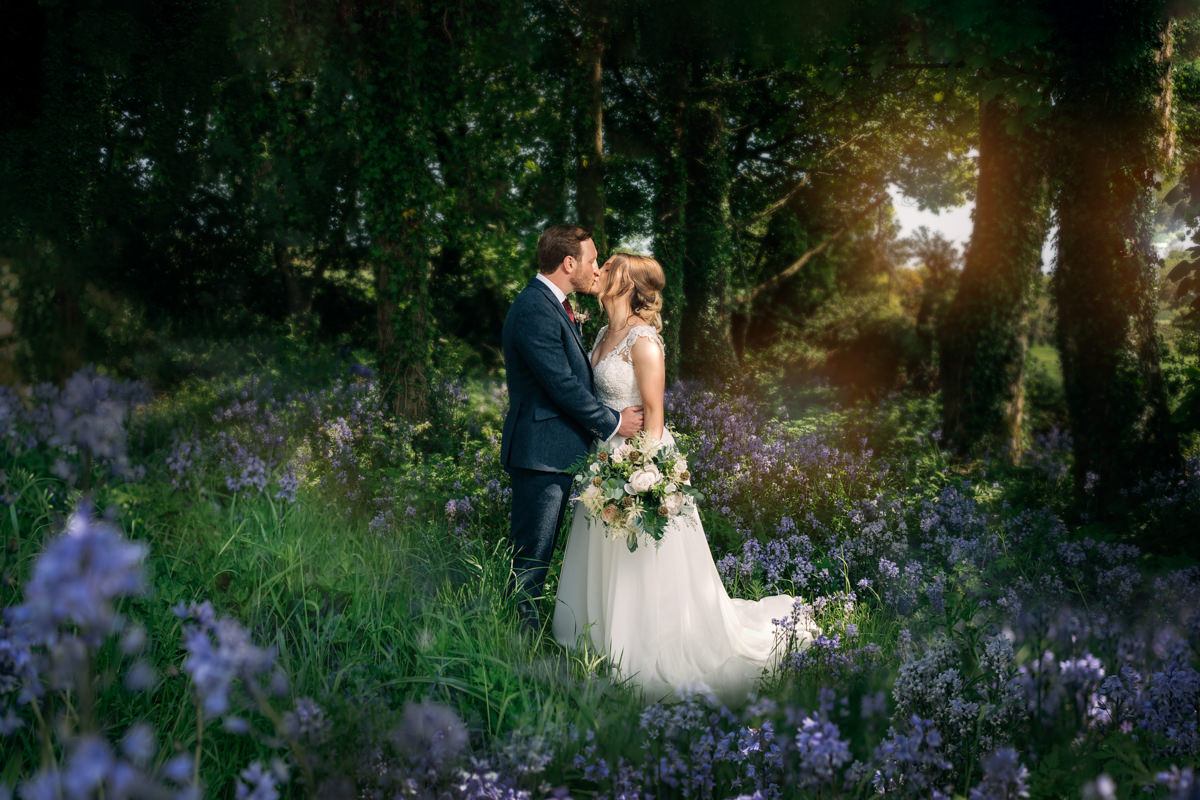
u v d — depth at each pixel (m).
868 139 15.87
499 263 10.04
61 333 7.27
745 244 18.86
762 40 8.38
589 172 9.59
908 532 5.21
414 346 7.32
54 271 7.34
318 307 11.47
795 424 8.41
